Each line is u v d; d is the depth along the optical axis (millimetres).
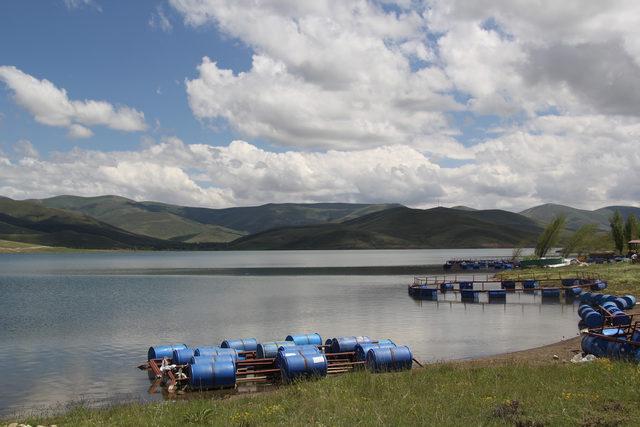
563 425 13492
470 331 46719
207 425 15828
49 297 85500
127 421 17219
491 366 25438
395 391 18906
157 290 97188
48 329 51906
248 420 15609
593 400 15766
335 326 51156
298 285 104500
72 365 35281
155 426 16047
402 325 51031
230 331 49719
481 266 159375
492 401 16281
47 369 34062
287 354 26984
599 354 26375
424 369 25453
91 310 67438
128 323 55656
